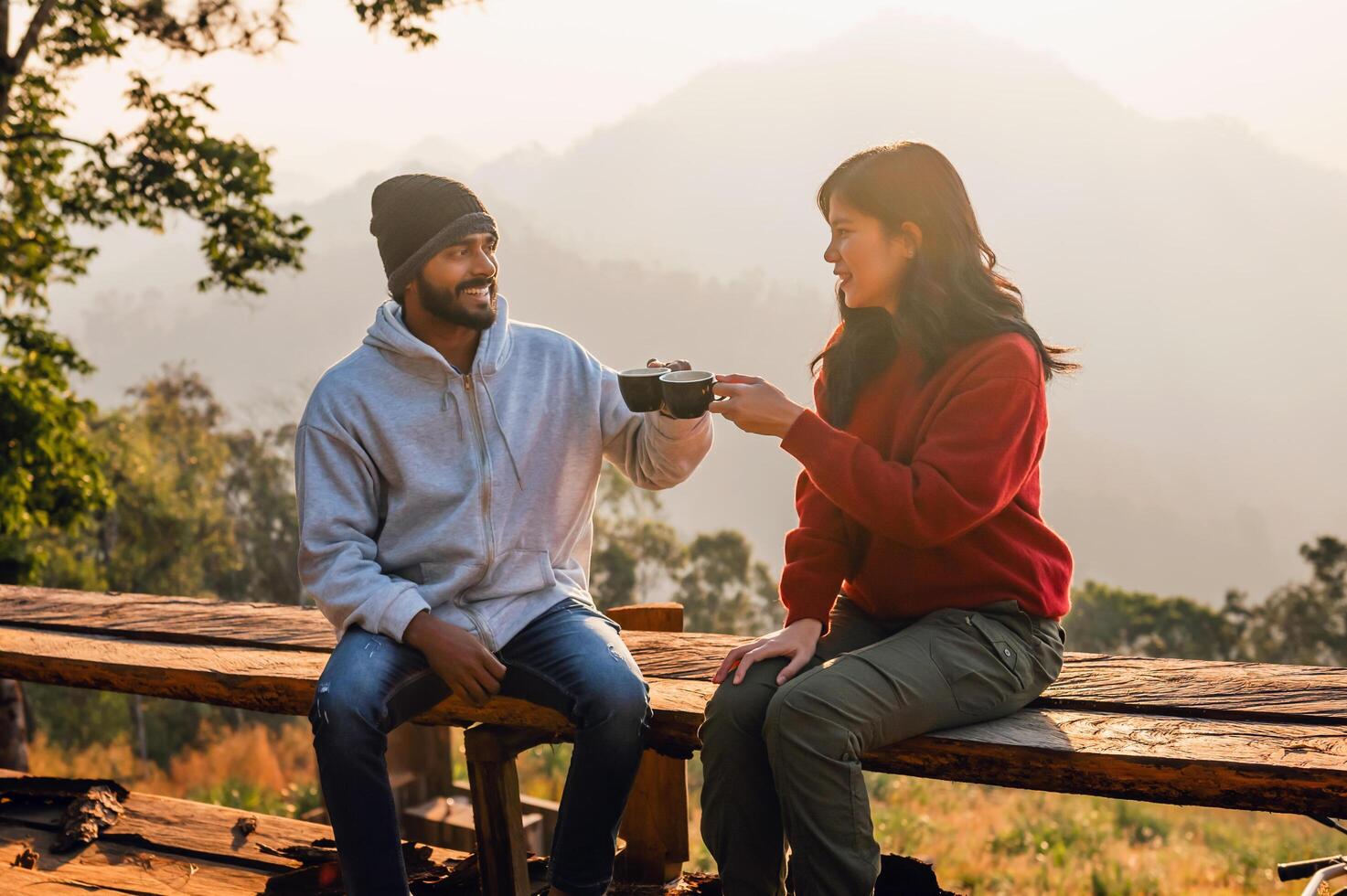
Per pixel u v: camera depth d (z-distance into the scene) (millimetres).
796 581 1950
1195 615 51406
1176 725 1814
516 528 2033
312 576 1979
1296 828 10852
